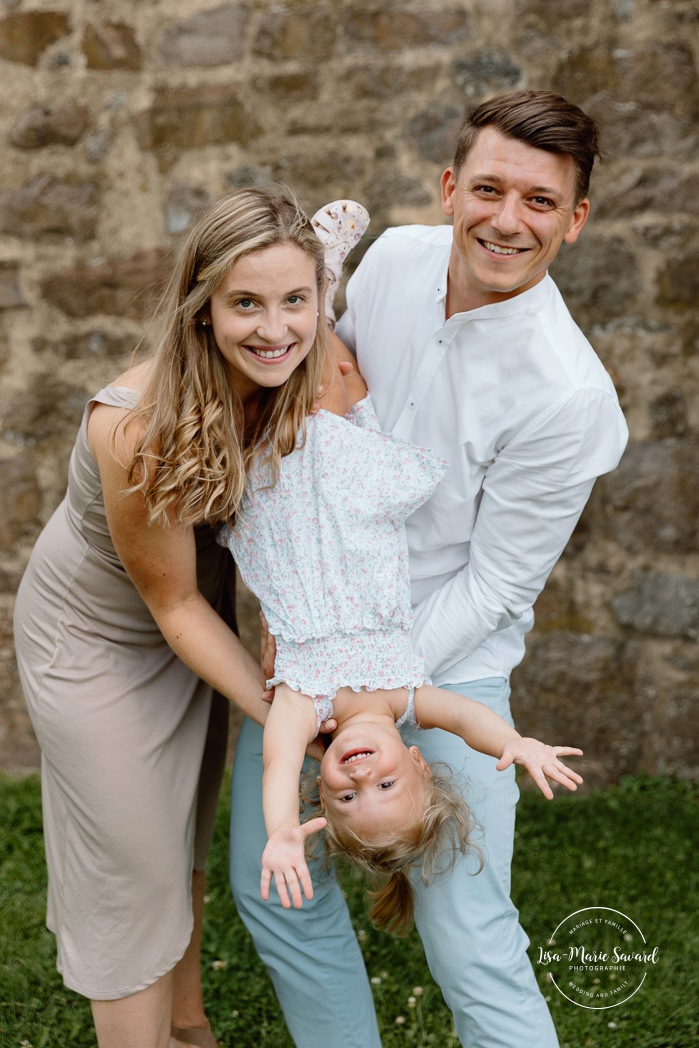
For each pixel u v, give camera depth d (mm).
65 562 2260
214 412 2055
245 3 3947
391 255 2412
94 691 2229
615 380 3904
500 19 3797
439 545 2395
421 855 2137
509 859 2316
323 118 3953
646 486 3918
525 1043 2146
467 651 2336
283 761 2072
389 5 3852
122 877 2236
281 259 1977
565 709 4062
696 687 3965
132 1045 2314
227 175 4051
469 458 2297
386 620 2211
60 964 2326
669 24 3701
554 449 2201
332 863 2314
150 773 2244
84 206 4137
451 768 2266
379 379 2426
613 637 4008
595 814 3830
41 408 4254
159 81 4043
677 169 3766
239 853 2416
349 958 2439
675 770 4023
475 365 2246
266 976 3012
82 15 4047
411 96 3881
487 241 2102
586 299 3887
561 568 4016
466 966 2156
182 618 2199
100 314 4180
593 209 3836
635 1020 2809
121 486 2047
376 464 2236
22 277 4203
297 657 2195
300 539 2197
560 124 2039
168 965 2289
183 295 2053
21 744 4379
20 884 3461
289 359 2055
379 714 2203
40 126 4121
